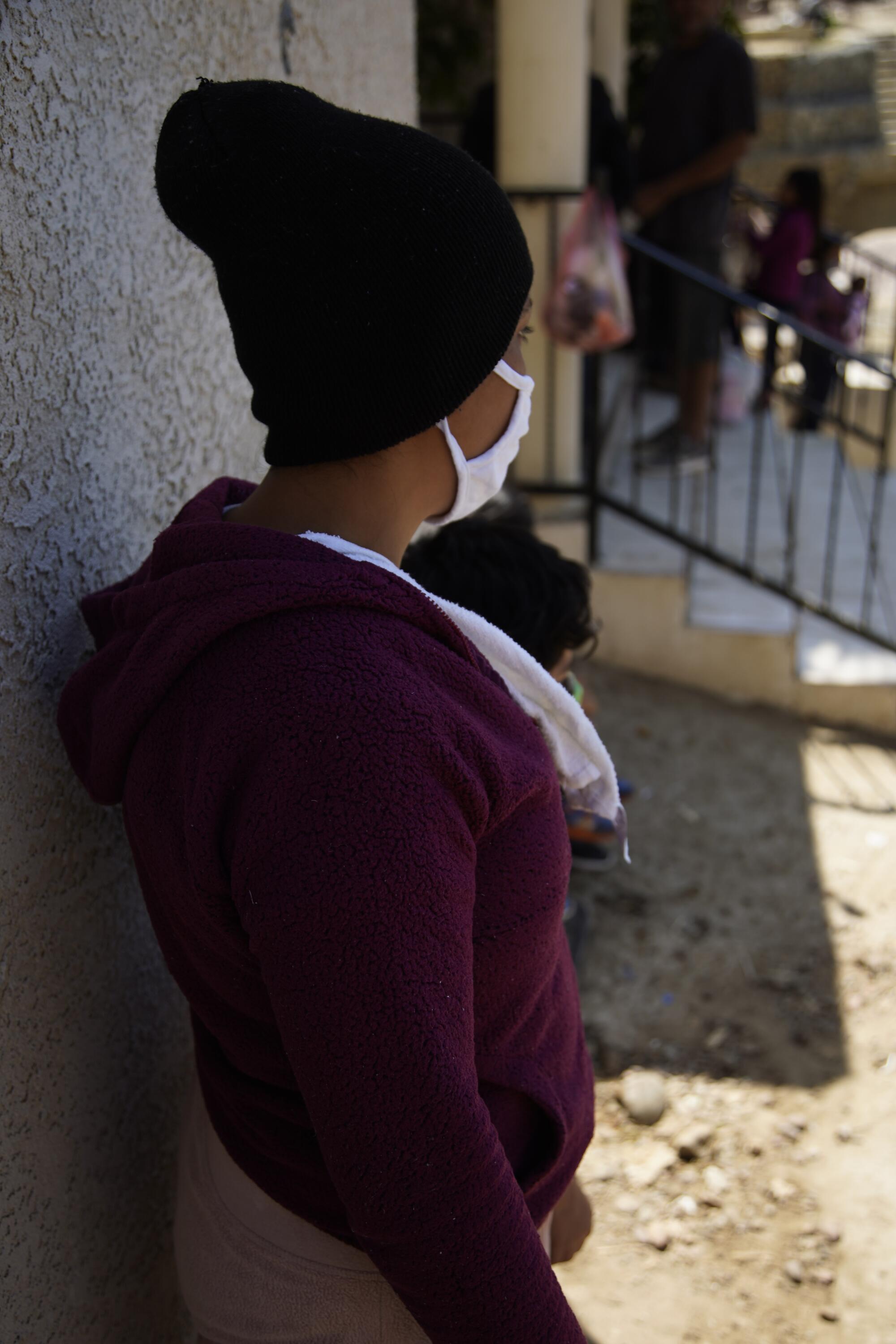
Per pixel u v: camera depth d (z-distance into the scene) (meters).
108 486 1.19
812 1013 2.81
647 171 5.00
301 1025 0.74
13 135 0.97
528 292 0.86
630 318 3.95
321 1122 0.75
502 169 3.95
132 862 1.30
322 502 0.88
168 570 0.90
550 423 4.28
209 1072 1.04
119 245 1.19
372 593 0.80
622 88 6.52
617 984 2.91
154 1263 1.42
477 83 6.09
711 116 4.75
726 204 4.97
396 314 0.78
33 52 0.99
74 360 1.10
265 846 0.74
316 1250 1.00
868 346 9.21
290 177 0.77
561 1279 2.13
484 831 0.83
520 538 1.56
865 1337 2.03
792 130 14.77
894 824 3.60
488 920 0.87
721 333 5.14
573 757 1.10
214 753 0.77
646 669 4.38
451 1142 0.75
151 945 1.36
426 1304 0.79
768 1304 2.09
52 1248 1.15
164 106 1.29
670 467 5.41
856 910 3.19
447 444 0.88
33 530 1.04
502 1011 0.94
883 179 14.68
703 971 2.96
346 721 0.74
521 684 1.01
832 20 16.48
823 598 4.55
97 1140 1.24
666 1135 2.46
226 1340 1.06
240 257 0.79
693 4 4.66
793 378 7.19
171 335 1.34
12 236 0.97
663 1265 2.16
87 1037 1.21
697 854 3.44
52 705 1.09
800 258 6.89
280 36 1.67
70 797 1.14
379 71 2.25
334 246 0.77
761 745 4.04
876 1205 2.29
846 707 4.21
